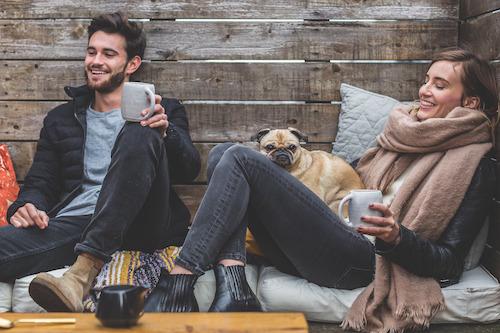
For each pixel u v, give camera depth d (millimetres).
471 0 2971
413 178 2406
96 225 2125
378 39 3168
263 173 2145
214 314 1579
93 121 2865
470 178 2340
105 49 2859
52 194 2836
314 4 3166
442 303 2186
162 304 1972
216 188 2092
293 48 3172
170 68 3178
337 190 2766
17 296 2396
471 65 2479
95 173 2770
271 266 2525
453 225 2314
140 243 2451
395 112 2629
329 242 2232
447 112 2523
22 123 3201
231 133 3193
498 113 2527
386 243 2129
